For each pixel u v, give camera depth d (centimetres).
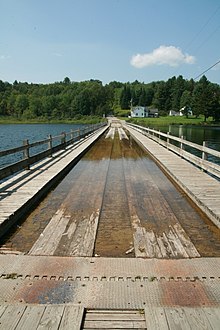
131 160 1134
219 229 438
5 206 482
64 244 378
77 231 423
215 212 464
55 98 10762
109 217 487
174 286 282
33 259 334
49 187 676
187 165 916
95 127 2847
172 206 549
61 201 574
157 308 246
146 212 514
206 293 271
